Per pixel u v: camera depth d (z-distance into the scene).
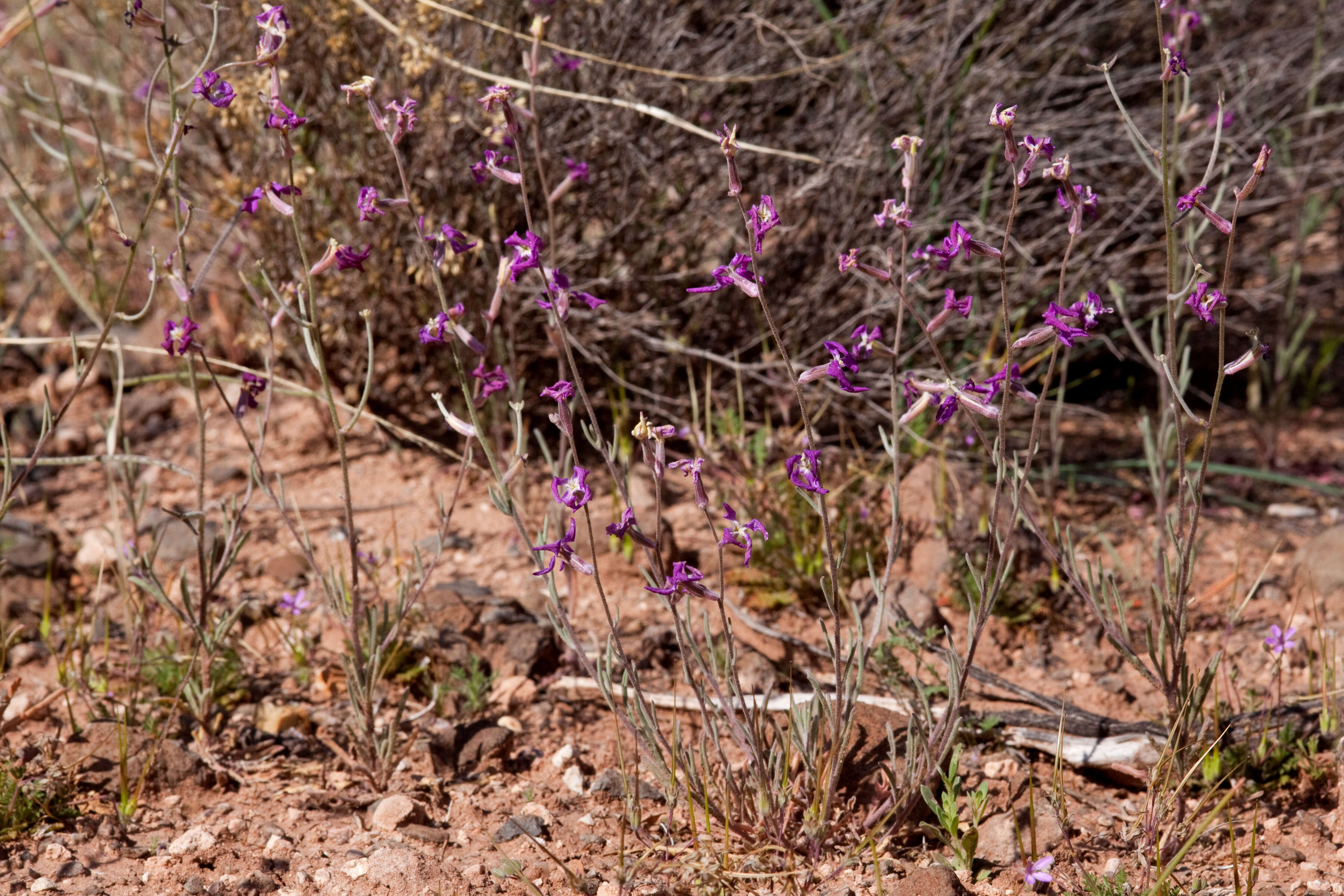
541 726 3.14
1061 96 4.64
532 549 2.48
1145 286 4.78
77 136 4.97
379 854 2.52
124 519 4.16
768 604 3.59
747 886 2.46
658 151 4.20
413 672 3.23
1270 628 3.52
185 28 4.28
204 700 2.95
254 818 2.74
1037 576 3.64
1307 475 4.54
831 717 2.73
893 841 2.62
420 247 4.09
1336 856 2.53
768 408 4.45
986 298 4.36
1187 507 4.16
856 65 4.13
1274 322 5.09
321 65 4.08
